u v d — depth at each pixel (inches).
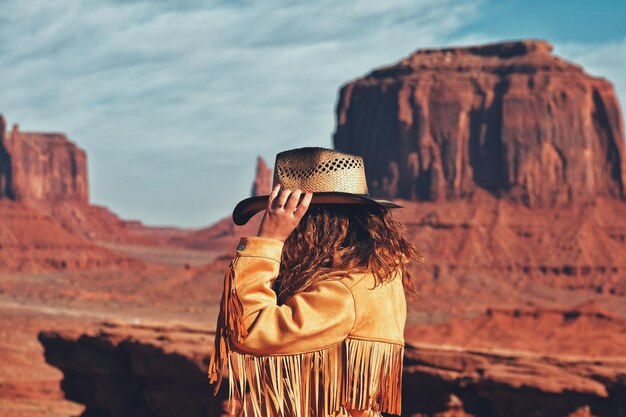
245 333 145.0
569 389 1332.4
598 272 6013.8
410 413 1485.0
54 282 6565.0
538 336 2166.6
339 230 154.6
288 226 150.9
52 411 1787.6
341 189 153.7
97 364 1819.6
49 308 4399.6
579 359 1435.8
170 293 5703.7
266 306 146.7
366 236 155.2
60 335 1905.8
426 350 1487.5
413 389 1489.9
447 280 5629.9
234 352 149.6
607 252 6141.7
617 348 1990.7
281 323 145.0
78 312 4301.2
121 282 6402.6
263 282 147.9
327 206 157.3
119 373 1803.6
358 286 148.8
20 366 1875.0
